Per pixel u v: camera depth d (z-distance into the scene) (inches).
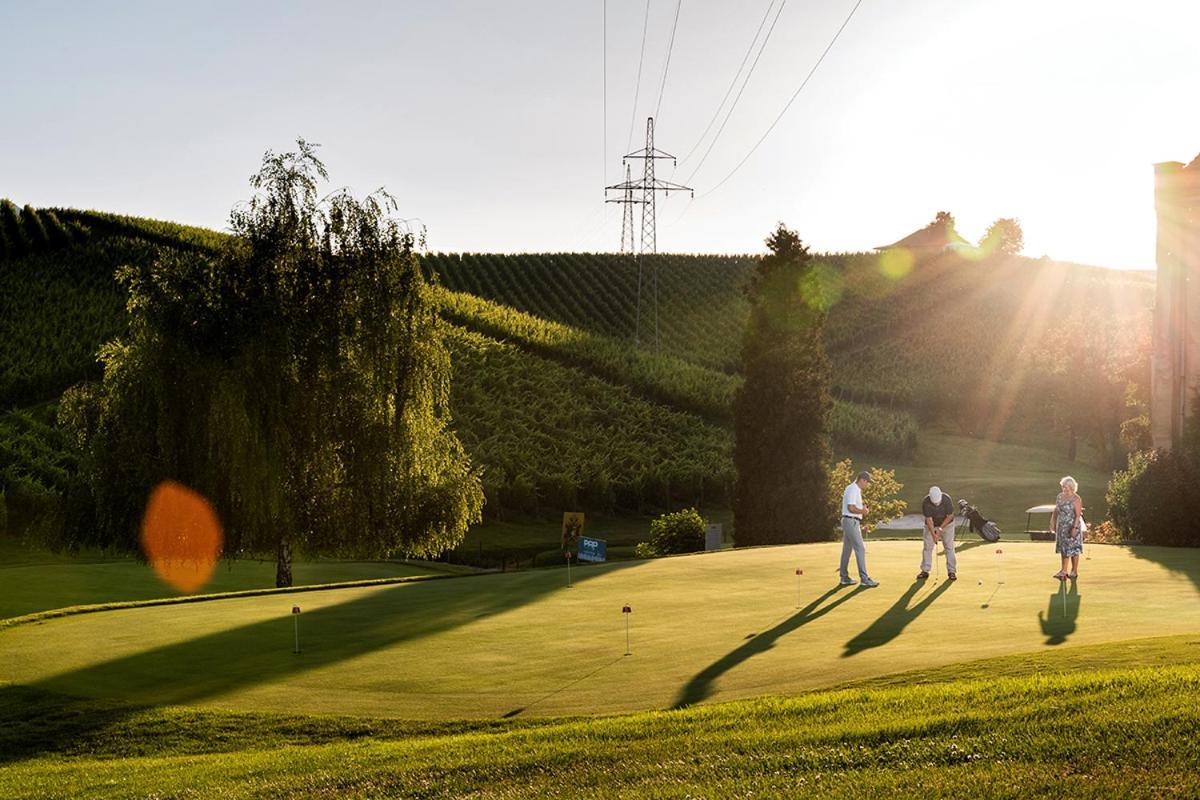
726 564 872.9
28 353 2893.7
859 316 4845.0
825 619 571.8
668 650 510.9
